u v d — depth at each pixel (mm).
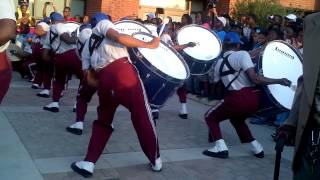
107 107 4648
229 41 5688
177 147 5855
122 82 4504
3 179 4293
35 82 8938
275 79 5148
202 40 7320
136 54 4695
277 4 12617
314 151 2594
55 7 13289
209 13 10828
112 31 4477
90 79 5070
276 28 7789
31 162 4805
